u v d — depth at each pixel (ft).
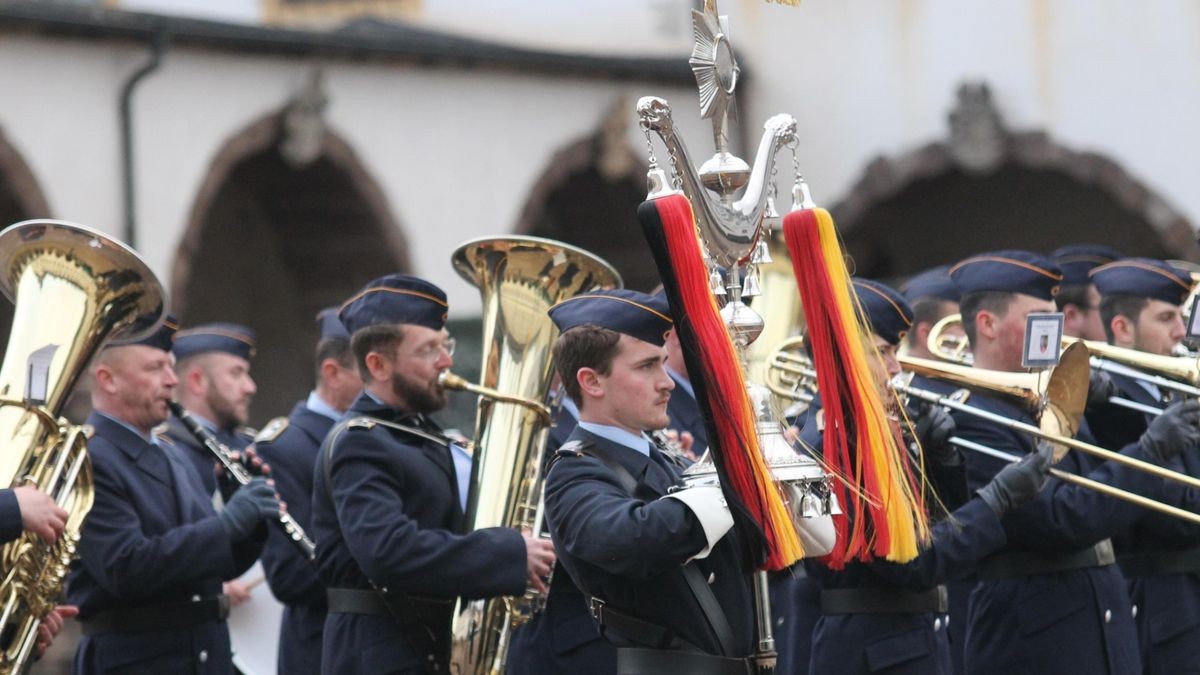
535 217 199.21
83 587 76.13
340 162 184.75
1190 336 74.38
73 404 149.38
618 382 55.67
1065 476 67.77
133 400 77.00
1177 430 72.59
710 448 50.11
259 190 199.21
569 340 56.29
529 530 66.28
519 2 206.80
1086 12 186.70
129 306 68.03
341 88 184.24
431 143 191.31
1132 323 87.15
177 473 78.38
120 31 166.30
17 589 65.87
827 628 69.56
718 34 53.26
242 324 208.85
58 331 66.33
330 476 67.05
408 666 66.85
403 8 202.59
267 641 90.68
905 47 199.21
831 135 205.36
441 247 191.83
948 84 196.44
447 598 66.74
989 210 218.38
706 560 53.72
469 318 177.27
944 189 217.77
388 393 68.90
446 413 170.81
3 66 159.33
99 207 166.09
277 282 209.46
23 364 65.87
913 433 60.64
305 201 196.44
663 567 51.44
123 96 167.73
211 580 77.66
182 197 172.35
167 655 75.61
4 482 64.13
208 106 174.60
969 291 77.77
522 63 195.93
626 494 54.80
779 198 207.92
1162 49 181.68
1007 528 74.13
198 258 205.87
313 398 89.71
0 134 158.61
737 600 54.03
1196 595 83.61
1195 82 179.42
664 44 210.59
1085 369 67.21
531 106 198.39
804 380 80.28
